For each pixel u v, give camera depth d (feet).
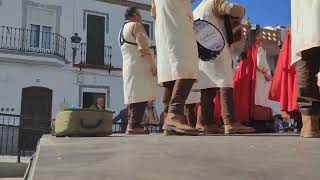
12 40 63.87
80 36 68.54
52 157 5.67
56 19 67.05
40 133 42.50
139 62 17.07
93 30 69.97
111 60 70.90
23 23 64.64
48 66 65.57
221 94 15.03
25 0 64.90
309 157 5.59
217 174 4.41
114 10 71.51
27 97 64.34
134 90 17.03
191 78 11.96
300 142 7.82
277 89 18.01
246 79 20.94
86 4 69.41
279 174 4.42
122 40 17.43
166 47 12.22
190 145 7.22
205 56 15.31
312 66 10.20
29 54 63.87
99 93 69.56
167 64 12.20
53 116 65.31
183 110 11.84
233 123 14.84
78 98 67.92
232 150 6.37
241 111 20.93
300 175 4.38
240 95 21.03
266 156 5.70
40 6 65.98
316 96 10.15
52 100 65.77
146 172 4.50
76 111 13.76
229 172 4.51
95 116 13.97
